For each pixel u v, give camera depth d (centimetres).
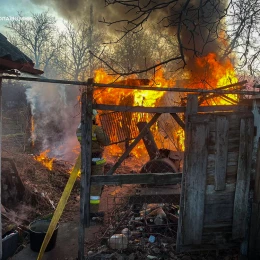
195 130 379
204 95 482
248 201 408
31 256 428
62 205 420
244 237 412
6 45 347
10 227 445
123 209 540
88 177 378
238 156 395
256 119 392
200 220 397
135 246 426
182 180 389
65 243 468
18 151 900
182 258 404
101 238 454
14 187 558
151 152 688
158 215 477
